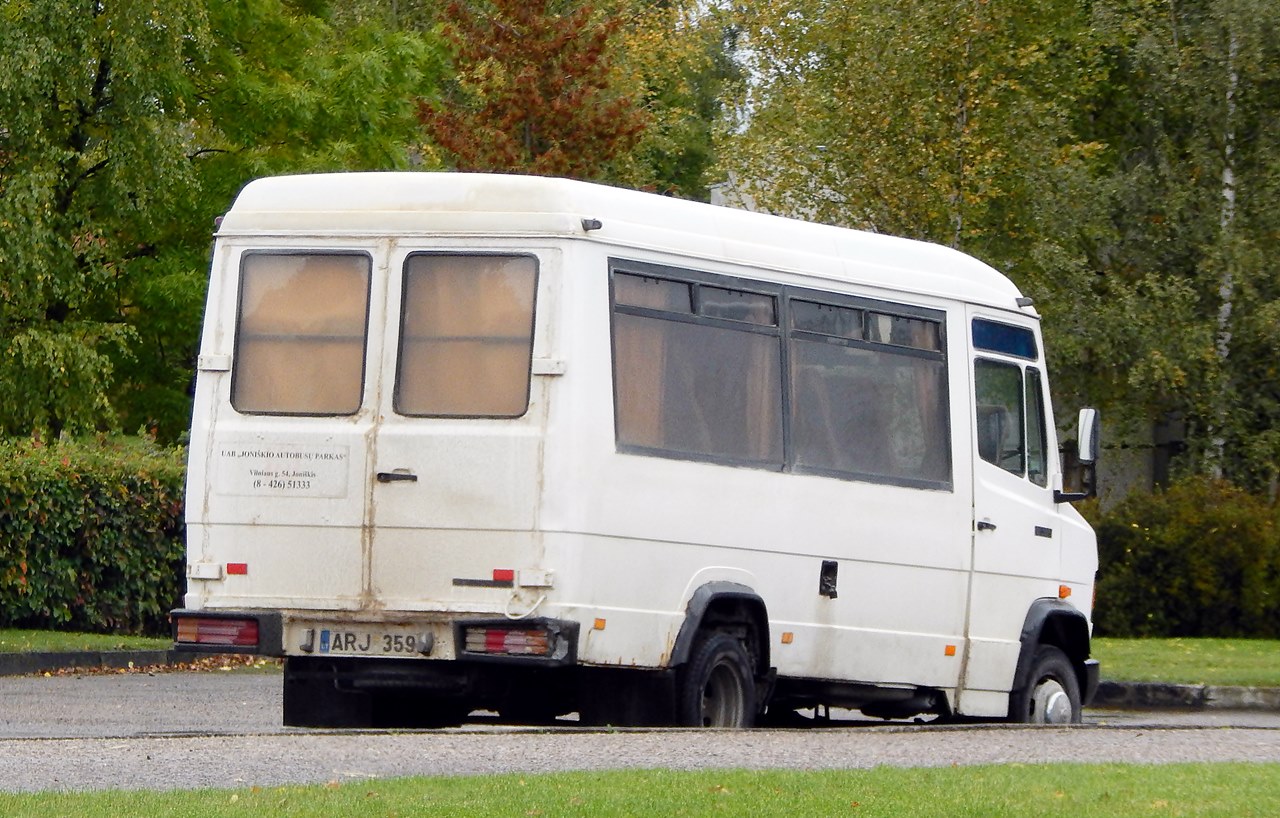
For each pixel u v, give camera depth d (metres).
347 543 23.50
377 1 94.06
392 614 23.30
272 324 24.02
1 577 43.69
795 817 15.41
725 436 24.91
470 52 49.84
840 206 63.56
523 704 26.28
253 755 19.78
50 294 58.69
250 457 23.86
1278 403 63.75
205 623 23.88
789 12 69.69
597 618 23.20
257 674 41.34
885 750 21.95
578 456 23.03
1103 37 68.69
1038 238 65.69
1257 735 26.09
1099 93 73.06
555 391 23.06
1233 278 63.69
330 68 67.00
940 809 16.06
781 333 25.78
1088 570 30.80
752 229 25.75
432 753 20.12
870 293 27.17
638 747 21.08
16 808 15.40
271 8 66.69
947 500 27.98
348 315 23.80
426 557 23.25
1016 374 29.69
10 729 27.19
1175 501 55.75
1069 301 64.25
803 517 25.81
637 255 23.95
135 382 68.00
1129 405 66.12
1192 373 63.62
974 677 28.48
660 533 23.94
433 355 23.48
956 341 28.47
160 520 46.72
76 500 44.75
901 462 27.42
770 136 68.19
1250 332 63.38
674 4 92.00
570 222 23.34
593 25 53.34
